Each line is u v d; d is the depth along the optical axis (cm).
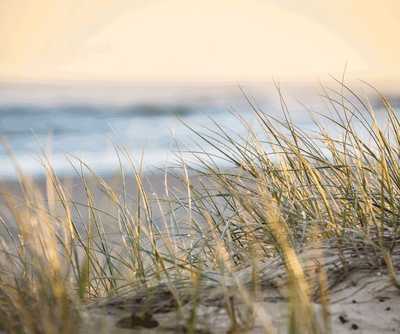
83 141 2872
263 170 558
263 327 356
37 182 1688
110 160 2186
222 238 500
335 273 423
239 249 492
